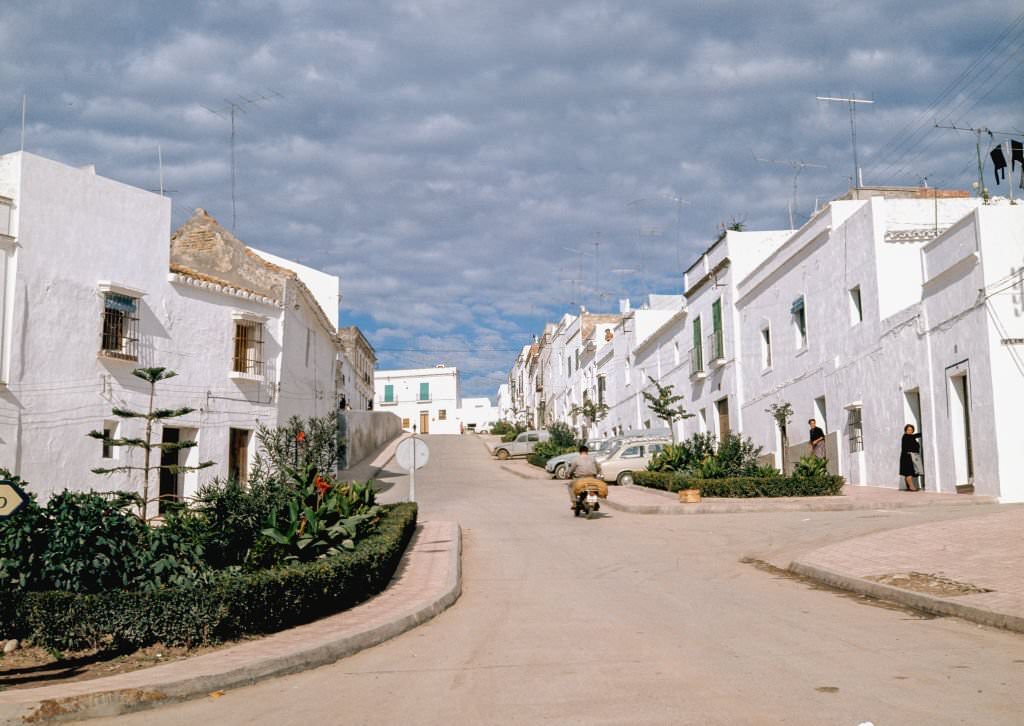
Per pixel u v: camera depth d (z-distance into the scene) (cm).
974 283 1953
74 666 787
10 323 1880
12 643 827
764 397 3228
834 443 2670
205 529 1088
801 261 2906
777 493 2288
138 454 2155
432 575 1267
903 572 1132
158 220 2270
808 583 1191
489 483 3666
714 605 1028
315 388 3173
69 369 2003
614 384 5441
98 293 2080
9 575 858
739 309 3484
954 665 695
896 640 802
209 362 2409
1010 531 1356
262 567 1073
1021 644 774
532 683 680
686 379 4109
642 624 917
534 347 8575
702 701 604
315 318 3122
